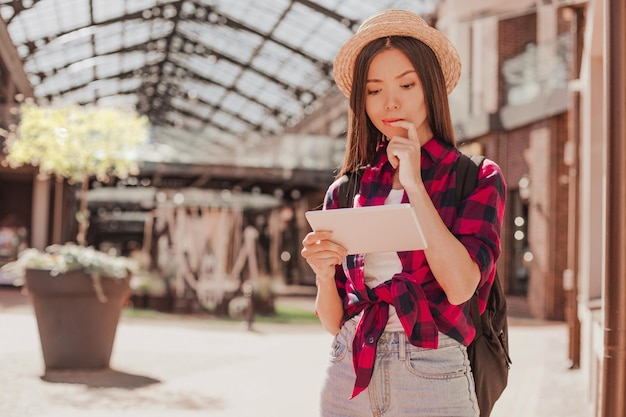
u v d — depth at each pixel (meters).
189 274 16.27
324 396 1.84
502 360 1.83
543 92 15.09
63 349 7.08
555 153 14.95
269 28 26.66
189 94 36.47
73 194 26.97
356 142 1.93
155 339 10.42
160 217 16.86
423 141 1.84
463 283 1.60
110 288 7.13
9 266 7.10
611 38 2.90
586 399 5.99
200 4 26.02
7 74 23.30
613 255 2.90
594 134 6.50
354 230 1.65
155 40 29.48
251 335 11.63
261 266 16.67
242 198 24.66
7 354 8.06
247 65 30.80
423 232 1.60
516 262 16.78
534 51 15.34
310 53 27.61
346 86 1.94
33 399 5.71
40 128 7.66
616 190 2.90
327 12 23.50
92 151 7.80
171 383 6.70
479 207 1.70
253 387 6.62
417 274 1.73
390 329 1.74
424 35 1.81
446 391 1.69
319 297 1.87
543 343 10.18
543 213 15.17
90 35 26.33
